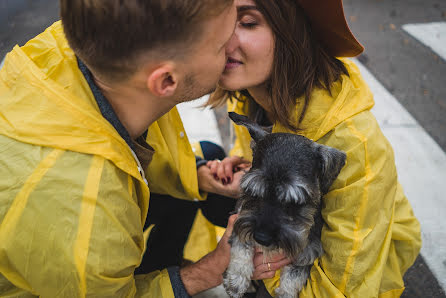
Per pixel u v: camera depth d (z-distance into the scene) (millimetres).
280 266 2568
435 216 3801
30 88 1812
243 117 2650
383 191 2260
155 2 1533
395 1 7945
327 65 2492
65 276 1724
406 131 4816
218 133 4945
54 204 1692
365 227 2234
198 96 1973
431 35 6773
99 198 1737
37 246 1703
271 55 2348
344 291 2258
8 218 1687
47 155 1721
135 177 1921
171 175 2875
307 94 2416
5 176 1700
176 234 3193
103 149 1784
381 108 5188
